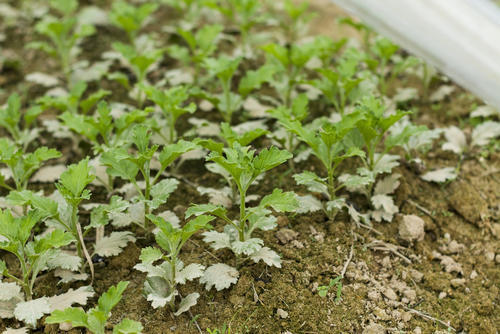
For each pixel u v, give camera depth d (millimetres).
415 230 1331
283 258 1303
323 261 1301
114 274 1292
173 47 1565
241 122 1513
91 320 1168
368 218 1352
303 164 1433
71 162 1449
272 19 1721
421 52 1313
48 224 1285
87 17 1733
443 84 1579
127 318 1196
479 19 1265
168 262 1243
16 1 1887
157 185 1301
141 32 1742
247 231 1300
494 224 1354
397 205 1374
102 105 1352
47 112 1559
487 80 1256
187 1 1689
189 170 1438
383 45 1485
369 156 1368
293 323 1237
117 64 1652
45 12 1807
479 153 1447
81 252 1282
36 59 1680
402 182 1392
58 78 1626
